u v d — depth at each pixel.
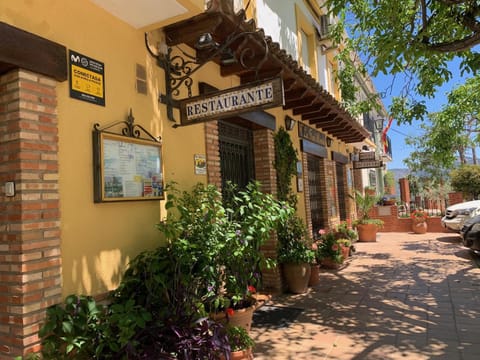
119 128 3.20
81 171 2.83
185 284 3.13
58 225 2.59
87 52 2.96
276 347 3.76
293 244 5.98
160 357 2.52
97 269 2.90
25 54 2.44
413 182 22.34
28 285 2.37
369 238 11.53
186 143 4.05
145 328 2.72
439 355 3.42
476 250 7.62
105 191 2.95
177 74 3.97
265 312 4.91
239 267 3.75
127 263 3.17
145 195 3.34
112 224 3.06
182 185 3.91
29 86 2.48
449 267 7.15
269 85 3.20
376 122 17.42
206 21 3.64
